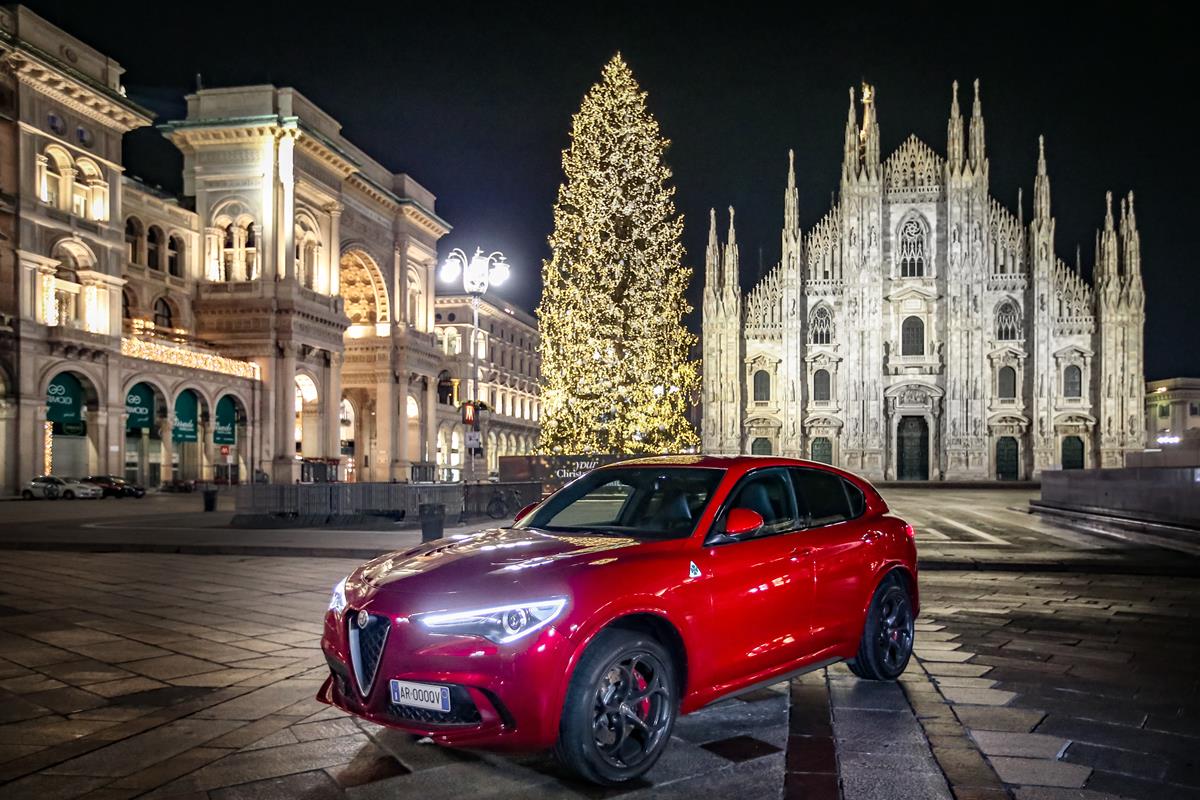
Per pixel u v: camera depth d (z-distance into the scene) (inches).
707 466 248.8
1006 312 2795.3
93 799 180.7
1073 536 780.6
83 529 824.3
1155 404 3732.8
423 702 183.8
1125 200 2709.2
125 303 1978.3
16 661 302.2
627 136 987.3
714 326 2881.4
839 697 256.1
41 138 1664.6
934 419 2812.5
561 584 187.6
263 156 2145.7
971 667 293.3
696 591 208.4
